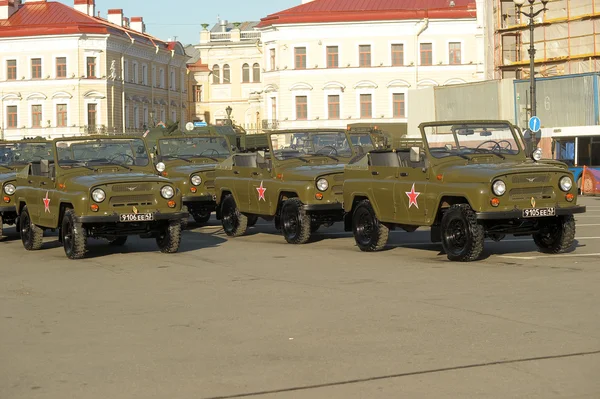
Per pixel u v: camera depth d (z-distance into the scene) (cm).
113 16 8731
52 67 7688
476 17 6844
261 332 912
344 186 1645
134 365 795
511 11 5581
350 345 845
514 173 1366
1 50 7806
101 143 1686
